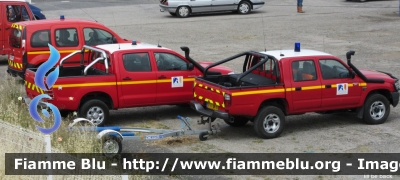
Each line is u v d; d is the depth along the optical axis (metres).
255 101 10.68
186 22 28.06
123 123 12.15
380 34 23.47
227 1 30.38
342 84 11.41
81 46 15.15
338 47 20.78
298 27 25.64
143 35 24.00
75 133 9.67
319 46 20.95
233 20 28.42
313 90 11.15
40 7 35.06
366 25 25.83
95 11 33.22
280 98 10.95
